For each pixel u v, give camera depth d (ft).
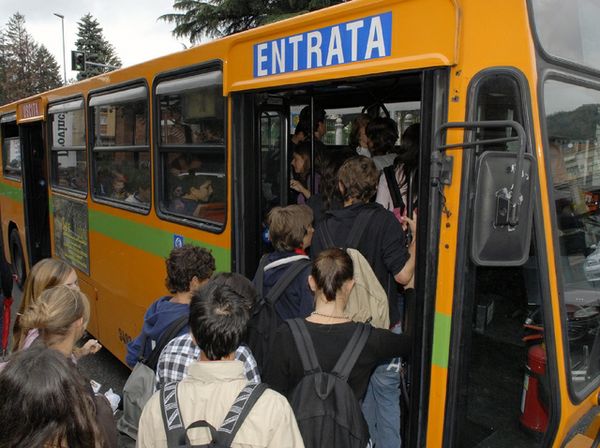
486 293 7.45
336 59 8.77
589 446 7.86
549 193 7.03
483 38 7.01
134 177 15.46
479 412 7.50
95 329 18.80
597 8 8.36
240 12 78.89
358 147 14.20
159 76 13.71
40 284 9.86
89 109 18.03
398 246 9.05
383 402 9.11
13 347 8.59
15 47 251.80
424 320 7.72
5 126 28.81
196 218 12.76
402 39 7.79
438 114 7.39
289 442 6.06
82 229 19.19
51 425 4.84
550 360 7.07
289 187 12.60
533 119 6.85
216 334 6.35
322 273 7.72
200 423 5.87
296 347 7.48
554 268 7.09
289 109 11.78
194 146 12.48
